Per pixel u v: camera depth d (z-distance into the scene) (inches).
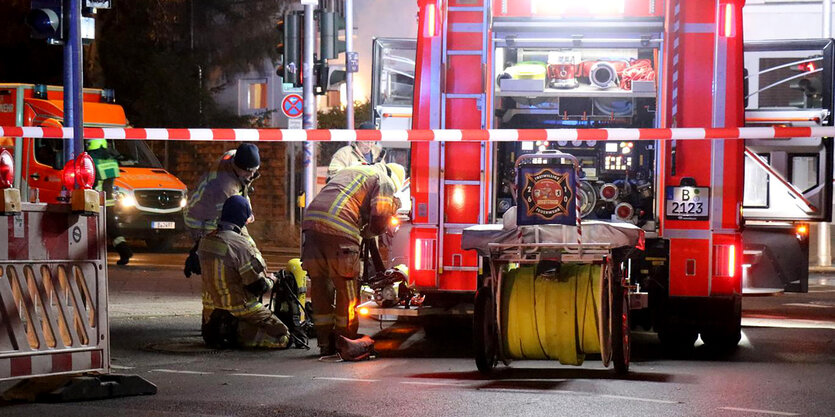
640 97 831.7
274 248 2105.1
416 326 952.3
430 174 773.9
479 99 776.3
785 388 598.9
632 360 730.8
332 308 735.7
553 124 869.2
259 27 2529.5
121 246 1566.2
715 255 762.2
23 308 554.6
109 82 2384.4
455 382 619.2
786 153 1032.2
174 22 2448.3
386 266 947.3
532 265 670.5
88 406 535.2
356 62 1451.8
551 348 642.2
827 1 1733.5
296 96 1293.1
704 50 767.1
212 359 721.6
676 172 762.2
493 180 775.7
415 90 778.2
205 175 807.1
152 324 908.0
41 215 543.8
